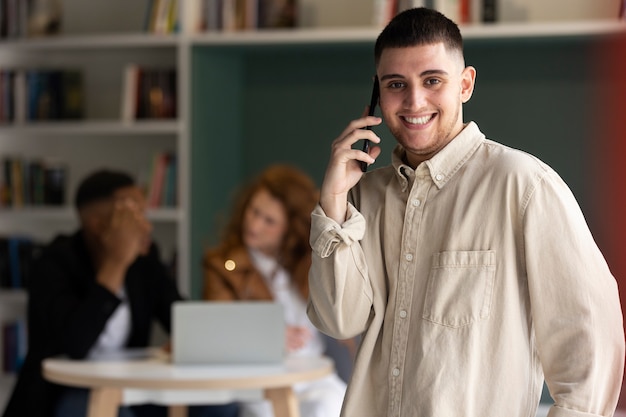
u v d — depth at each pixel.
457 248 2.02
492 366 1.99
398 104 2.03
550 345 1.99
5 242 5.70
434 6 5.18
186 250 5.37
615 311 1.98
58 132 5.57
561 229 1.97
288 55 5.80
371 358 2.12
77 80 5.71
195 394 3.62
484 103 5.57
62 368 3.72
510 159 2.03
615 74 5.39
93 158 5.85
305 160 5.81
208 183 5.56
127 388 3.47
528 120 5.52
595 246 2.02
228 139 5.76
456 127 2.10
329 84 5.77
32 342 4.11
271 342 3.82
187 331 3.79
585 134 5.45
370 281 2.13
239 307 3.81
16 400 4.08
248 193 4.47
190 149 5.39
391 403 2.05
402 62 2.01
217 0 5.47
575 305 1.96
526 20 5.42
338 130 5.77
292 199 4.42
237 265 4.40
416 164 2.13
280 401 3.61
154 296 4.41
